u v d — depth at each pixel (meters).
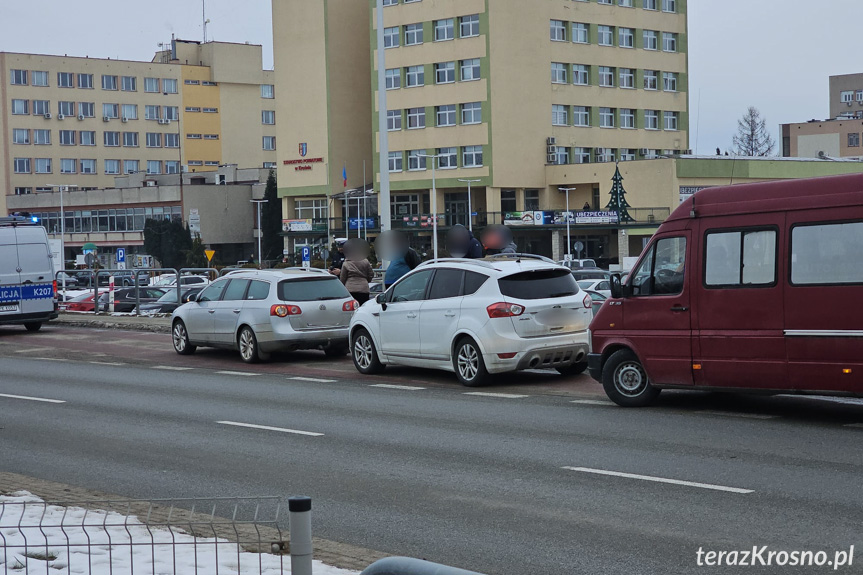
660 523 7.54
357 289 22.45
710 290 12.45
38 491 8.90
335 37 89.75
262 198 112.31
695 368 12.59
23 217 28.75
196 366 20.38
